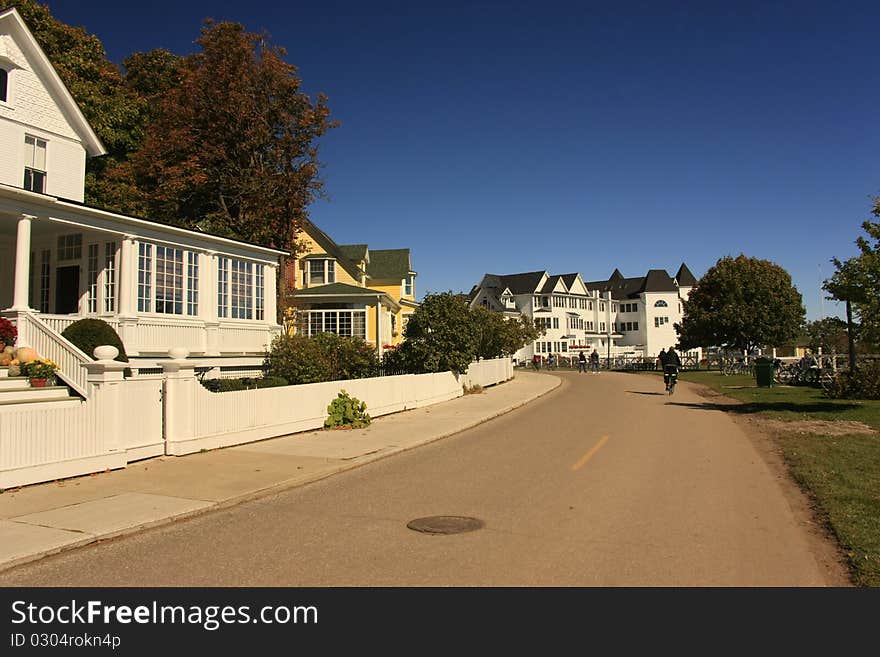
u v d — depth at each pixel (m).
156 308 17.02
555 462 11.23
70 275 17.03
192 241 18.11
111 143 28.34
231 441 12.52
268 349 20.67
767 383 29.47
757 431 15.23
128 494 8.53
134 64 34.38
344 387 16.45
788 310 48.75
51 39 26.39
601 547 6.34
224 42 28.28
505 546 6.38
